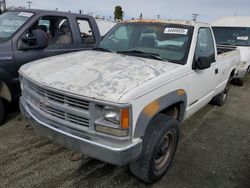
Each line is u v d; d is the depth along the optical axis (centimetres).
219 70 470
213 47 438
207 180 315
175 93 301
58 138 262
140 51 360
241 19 970
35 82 272
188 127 472
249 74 1073
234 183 313
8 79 405
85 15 555
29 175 298
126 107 224
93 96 229
